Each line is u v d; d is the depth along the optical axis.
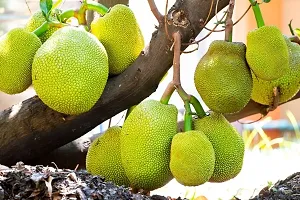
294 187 3.07
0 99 6.64
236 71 2.92
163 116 2.89
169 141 2.88
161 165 2.88
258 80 3.14
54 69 2.85
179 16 3.01
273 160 5.99
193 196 4.32
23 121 3.21
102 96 3.15
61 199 2.64
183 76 7.92
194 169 2.76
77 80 2.86
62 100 2.88
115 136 3.10
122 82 3.15
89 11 3.51
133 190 2.97
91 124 3.23
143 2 5.94
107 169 3.08
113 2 3.53
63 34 2.91
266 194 3.04
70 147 3.51
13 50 3.00
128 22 3.13
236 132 3.00
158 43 3.07
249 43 2.93
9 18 7.18
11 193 2.68
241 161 2.99
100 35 3.13
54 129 3.21
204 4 3.00
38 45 3.05
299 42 3.32
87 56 2.88
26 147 3.28
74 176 2.74
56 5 3.36
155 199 2.85
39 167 2.83
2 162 3.32
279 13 10.08
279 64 2.90
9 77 3.01
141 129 2.87
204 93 2.93
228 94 2.89
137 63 3.13
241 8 9.28
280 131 8.45
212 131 2.94
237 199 3.25
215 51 2.97
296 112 9.77
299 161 5.95
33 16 3.29
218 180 2.99
